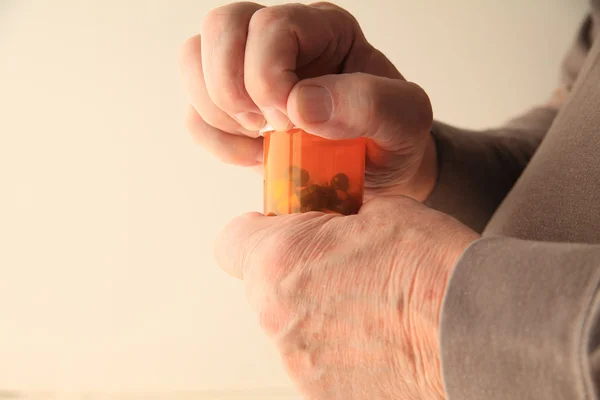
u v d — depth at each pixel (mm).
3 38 721
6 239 739
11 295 740
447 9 799
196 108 413
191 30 734
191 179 752
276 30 358
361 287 320
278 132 369
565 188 358
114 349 752
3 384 742
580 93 378
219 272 758
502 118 826
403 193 460
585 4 805
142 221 750
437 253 313
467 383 286
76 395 746
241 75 369
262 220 361
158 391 755
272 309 336
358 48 403
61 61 728
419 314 309
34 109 731
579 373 264
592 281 272
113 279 750
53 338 746
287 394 754
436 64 810
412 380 316
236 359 761
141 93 738
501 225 391
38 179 737
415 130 378
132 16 729
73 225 742
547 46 815
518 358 278
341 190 367
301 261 331
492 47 812
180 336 758
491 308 284
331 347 328
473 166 470
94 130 738
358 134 365
